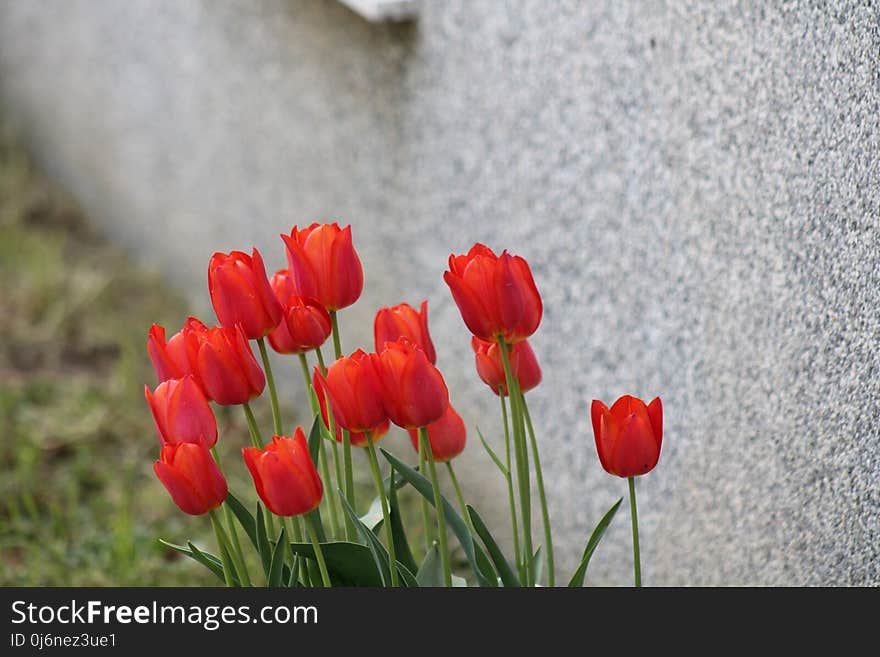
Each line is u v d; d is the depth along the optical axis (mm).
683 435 3193
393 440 4207
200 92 5105
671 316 3191
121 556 3637
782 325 3021
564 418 3408
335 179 4191
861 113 2900
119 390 4828
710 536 3164
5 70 7438
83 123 6480
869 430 2916
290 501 2816
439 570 2951
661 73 3160
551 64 3340
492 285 2830
